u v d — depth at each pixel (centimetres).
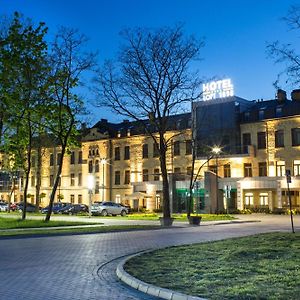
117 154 7000
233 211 5303
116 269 1172
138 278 981
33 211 6303
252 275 969
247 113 5784
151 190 6341
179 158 6203
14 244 1861
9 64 2872
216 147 5325
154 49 3316
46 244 1856
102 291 911
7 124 3189
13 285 961
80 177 7412
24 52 2941
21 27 2925
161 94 3350
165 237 2173
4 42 2888
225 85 5856
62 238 2150
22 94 3006
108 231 2539
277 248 1390
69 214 5547
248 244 1543
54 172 7688
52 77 3077
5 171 6438
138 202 6575
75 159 7519
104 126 7362
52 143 5138
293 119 5366
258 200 5516
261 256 1251
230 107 5791
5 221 3144
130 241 1973
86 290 919
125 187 6831
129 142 6850
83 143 7356
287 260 1164
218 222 3466
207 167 5928
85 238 2145
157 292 854
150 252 1418
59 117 3180
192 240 1998
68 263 1300
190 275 1000
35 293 880
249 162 5675
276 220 3831
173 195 5862
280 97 5706
